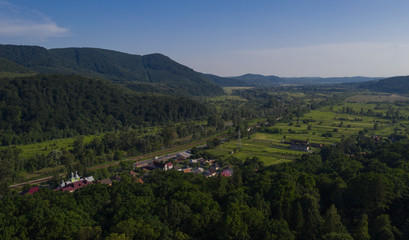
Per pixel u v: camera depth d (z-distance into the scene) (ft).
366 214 330.95
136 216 298.97
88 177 644.27
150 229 271.08
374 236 308.60
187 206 323.37
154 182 467.52
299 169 535.60
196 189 381.40
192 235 295.89
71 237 275.59
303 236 306.55
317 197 384.68
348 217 364.17
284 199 350.43
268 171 507.71
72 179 625.82
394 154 561.02
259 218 304.71
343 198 386.73
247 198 362.33
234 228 278.26
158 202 341.41
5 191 558.56
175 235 274.16
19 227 284.41
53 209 317.22
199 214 308.19
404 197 368.07
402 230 314.14
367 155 629.51
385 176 406.41
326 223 305.12
